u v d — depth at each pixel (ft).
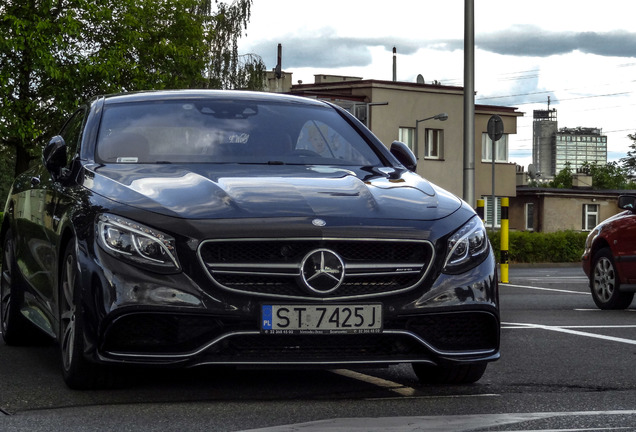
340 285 16.74
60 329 18.61
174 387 18.30
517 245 101.65
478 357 17.66
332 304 16.65
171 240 16.60
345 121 22.98
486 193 182.29
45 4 101.55
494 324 17.83
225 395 17.57
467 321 17.62
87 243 17.16
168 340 16.63
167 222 16.76
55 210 19.85
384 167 21.16
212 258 16.53
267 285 16.63
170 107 22.16
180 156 20.36
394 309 16.92
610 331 28.91
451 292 17.29
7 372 20.13
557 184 390.83
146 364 16.49
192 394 17.62
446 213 18.01
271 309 16.51
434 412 16.21
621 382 19.62
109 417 15.60
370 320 16.79
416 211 17.76
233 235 16.53
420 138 173.06
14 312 24.09
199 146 20.75
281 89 211.00
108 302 16.53
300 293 16.65
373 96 168.45
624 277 37.50
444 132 175.42
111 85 108.37
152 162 20.06
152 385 18.47
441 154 175.32
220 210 16.94
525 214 227.40
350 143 21.99
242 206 17.08
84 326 16.89
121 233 16.83
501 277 56.39
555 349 24.71
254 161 20.42
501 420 15.55
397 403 16.99
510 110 184.03
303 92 170.50
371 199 17.90
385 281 17.03
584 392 18.40
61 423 15.17
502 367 21.59
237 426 14.99
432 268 17.25
